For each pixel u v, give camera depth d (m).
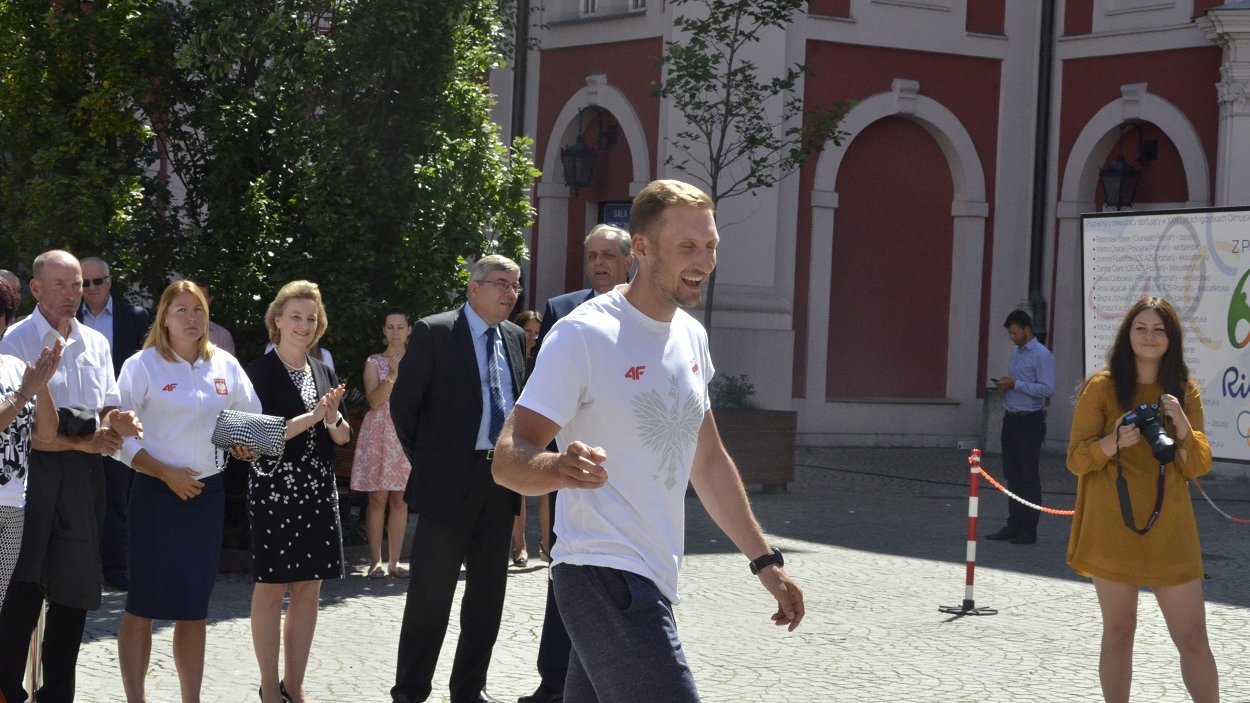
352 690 6.88
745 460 15.34
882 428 21.00
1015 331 12.45
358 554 10.73
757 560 4.16
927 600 9.59
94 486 6.47
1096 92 20.91
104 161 10.55
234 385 6.19
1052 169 21.45
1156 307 6.15
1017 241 21.73
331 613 8.68
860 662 7.74
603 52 20.92
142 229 10.75
